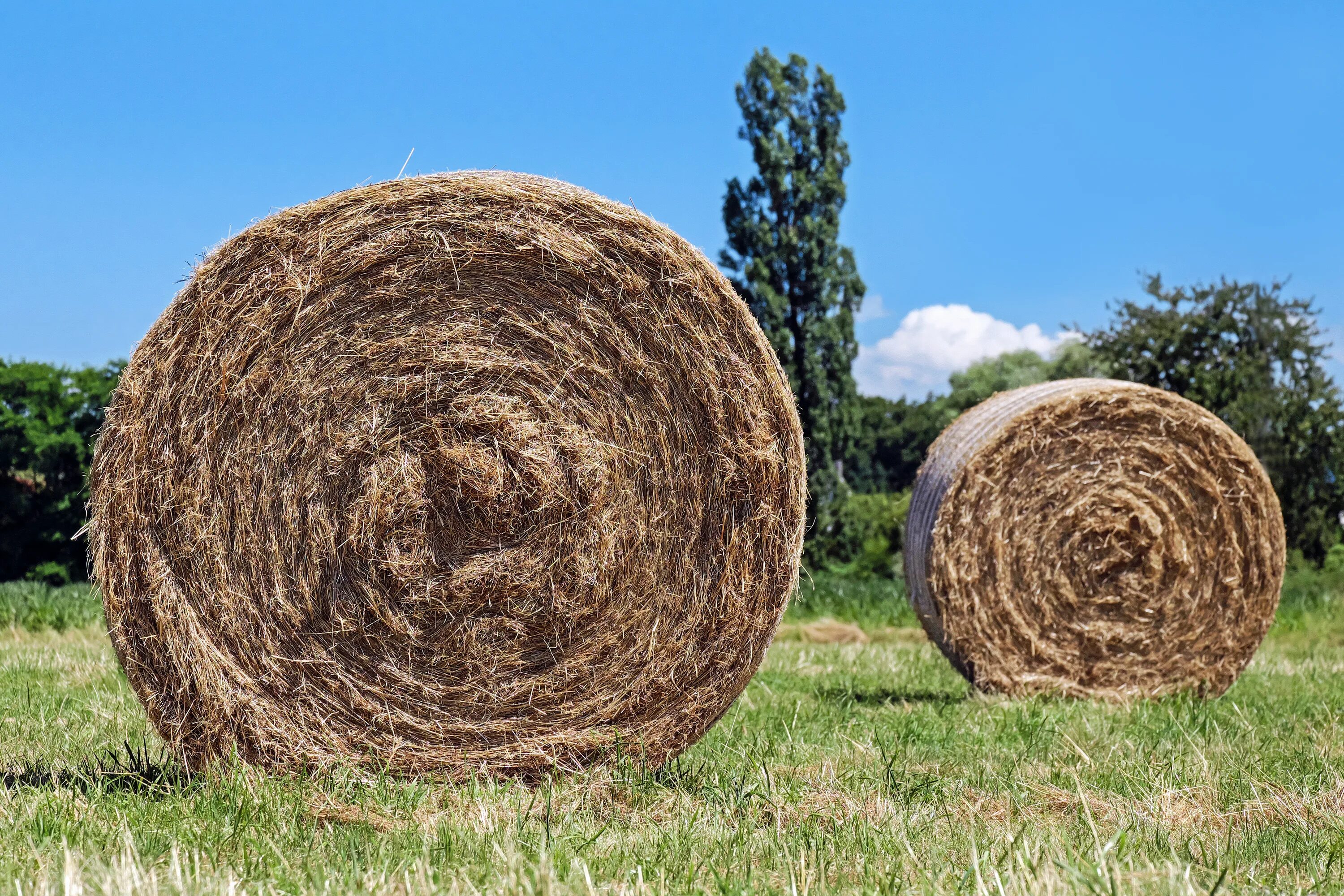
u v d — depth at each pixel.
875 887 2.97
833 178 25.12
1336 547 20.20
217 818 3.57
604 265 4.49
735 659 4.57
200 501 4.27
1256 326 20.91
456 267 4.45
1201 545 7.21
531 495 4.50
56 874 2.94
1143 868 3.13
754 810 3.78
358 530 4.43
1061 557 7.10
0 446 23.28
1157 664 7.19
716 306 4.51
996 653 7.04
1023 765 4.59
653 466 4.54
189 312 4.25
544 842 3.28
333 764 4.32
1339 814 3.76
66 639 10.83
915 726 5.58
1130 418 7.09
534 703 4.52
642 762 4.49
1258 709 6.30
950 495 7.02
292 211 4.33
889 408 47.75
